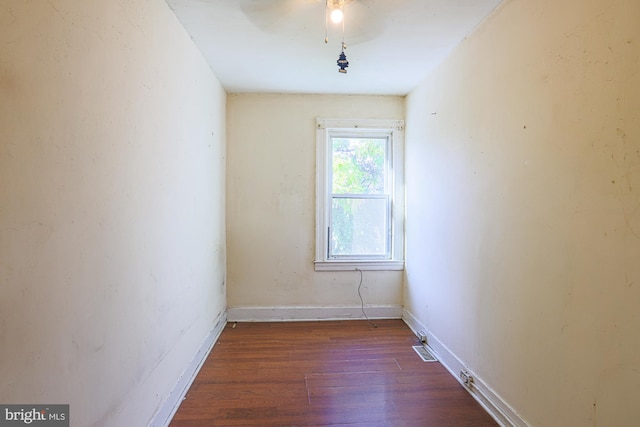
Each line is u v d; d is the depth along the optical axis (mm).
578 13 1301
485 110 1940
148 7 1590
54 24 972
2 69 803
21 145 861
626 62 1114
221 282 3135
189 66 2178
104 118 1228
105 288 1234
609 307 1171
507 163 1736
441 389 2123
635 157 1084
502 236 1778
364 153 3477
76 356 1075
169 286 1842
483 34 1969
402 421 1805
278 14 1917
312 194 3404
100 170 1202
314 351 2674
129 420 1403
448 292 2416
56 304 985
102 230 1217
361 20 1975
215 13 1902
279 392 2078
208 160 2650
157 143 1689
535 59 1534
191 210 2225
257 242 3381
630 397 1100
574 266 1318
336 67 2684
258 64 2625
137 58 1479
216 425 1764
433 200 2697
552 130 1434
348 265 3434
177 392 1941
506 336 1744
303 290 3424
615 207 1150
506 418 1734
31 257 895
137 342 1475
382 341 2883
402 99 3426
